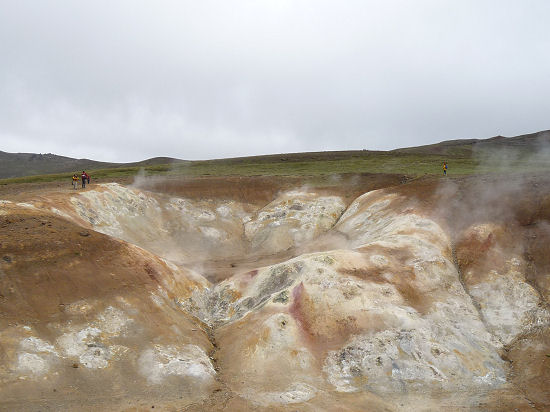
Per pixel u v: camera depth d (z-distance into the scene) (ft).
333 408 56.18
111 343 59.67
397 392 61.36
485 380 64.90
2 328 53.78
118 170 214.07
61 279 64.13
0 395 46.96
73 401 49.65
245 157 276.82
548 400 59.88
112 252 74.69
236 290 86.43
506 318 78.38
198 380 58.39
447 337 71.15
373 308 73.05
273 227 131.95
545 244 89.92
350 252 85.97
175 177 164.45
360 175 162.40
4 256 63.10
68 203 103.50
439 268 86.94
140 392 53.98
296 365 63.93
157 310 69.31
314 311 72.84
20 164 499.51
